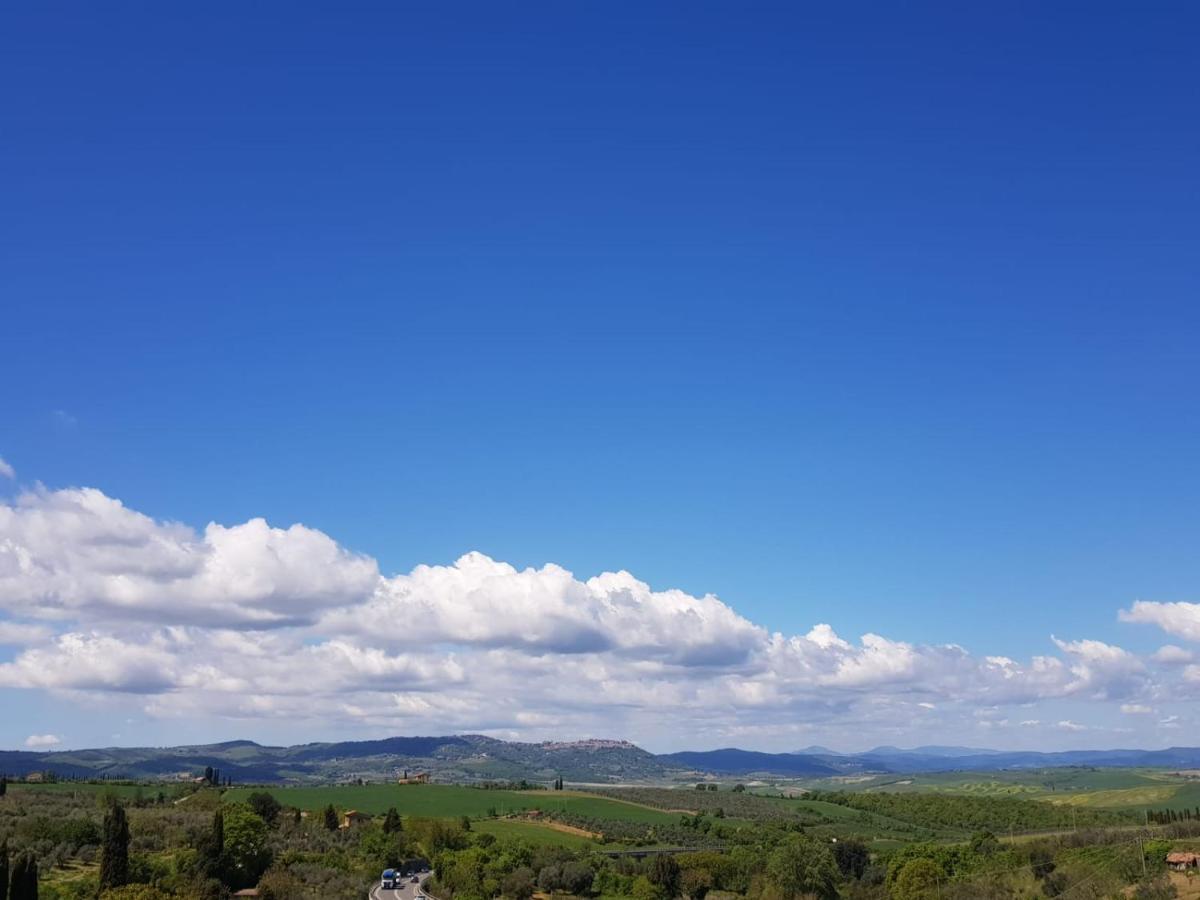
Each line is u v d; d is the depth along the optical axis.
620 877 190.88
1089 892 146.88
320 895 149.25
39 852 145.00
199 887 134.00
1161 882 140.25
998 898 158.50
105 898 115.50
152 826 174.00
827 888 186.88
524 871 179.25
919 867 176.00
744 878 194.62
